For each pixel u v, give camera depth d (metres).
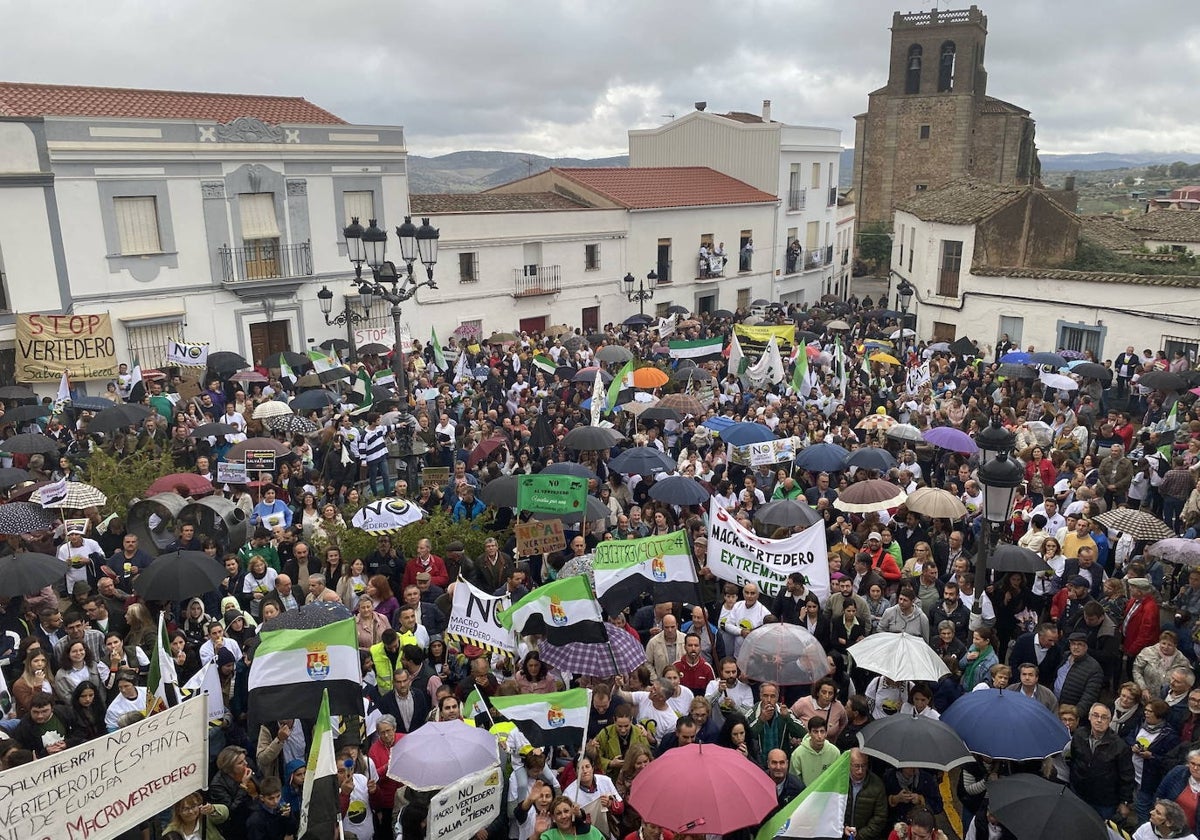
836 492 14.07
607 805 7.32
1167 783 7.46
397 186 32.16
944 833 7.18
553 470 13.12
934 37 64.38
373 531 11.66
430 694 8.79
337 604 9.57
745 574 10.63
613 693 8.67
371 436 15.78
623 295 40.88
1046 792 6.63
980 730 7.53
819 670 8.57
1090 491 13.24
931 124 65.50
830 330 32.38
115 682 8.55
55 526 12.77
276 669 7.69
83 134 24.52
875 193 69.00
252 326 29.06
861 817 7.46
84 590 10.15
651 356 27.77
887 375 25.00
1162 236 39.09
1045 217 33.62
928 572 10.62
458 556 11.52
